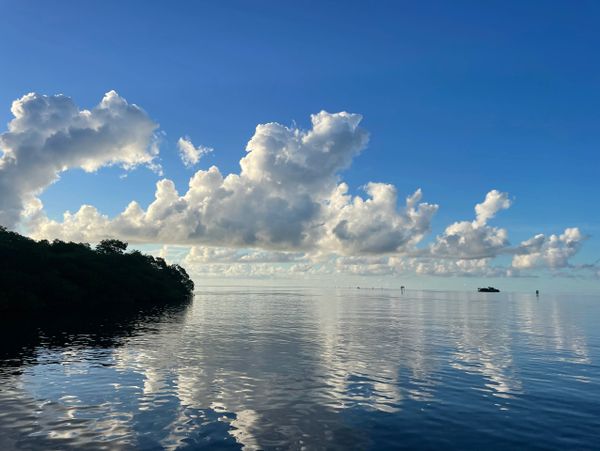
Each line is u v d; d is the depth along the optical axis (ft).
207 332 196.34
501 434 63.77
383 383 94.84
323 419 69.87
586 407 77.20
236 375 102.06
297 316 305.12
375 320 275.80
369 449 57.98
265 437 61.72
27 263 347.77
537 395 85.25
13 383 92.99
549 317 307.99
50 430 63.98
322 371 107.34
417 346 153.38
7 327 213.05
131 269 506.48
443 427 66.64
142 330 203.62
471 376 102.58
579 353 138.51
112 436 61.67
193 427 65.62
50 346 148.97
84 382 94.07
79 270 402.93
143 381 95.30
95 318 271.28
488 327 229.45
